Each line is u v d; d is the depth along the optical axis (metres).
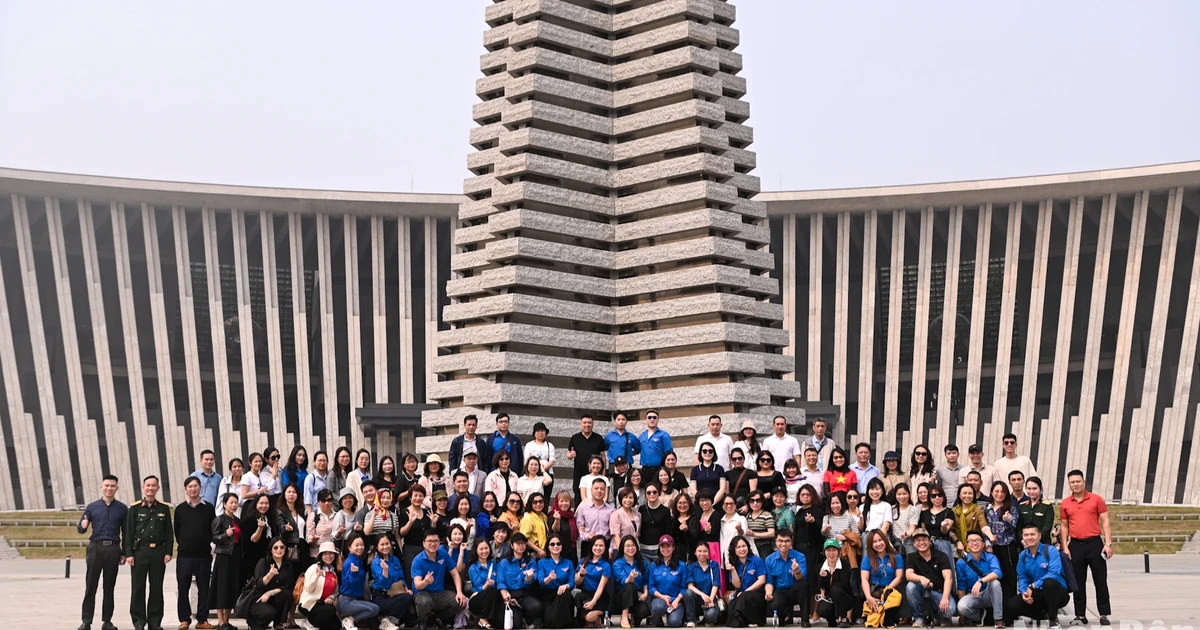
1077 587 18.50
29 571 39.09
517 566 18.62
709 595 18.97
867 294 63.56
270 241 62.84
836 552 18.45
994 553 18.41
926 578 18.12
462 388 24.84
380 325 63.66
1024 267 67.00
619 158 25.84
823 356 66.50
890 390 63.12
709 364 24.34
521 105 25.19
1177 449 59.81
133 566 18.70
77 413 60.44
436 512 19.27
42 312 65.50
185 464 61.62
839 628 18.38
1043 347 68.31
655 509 19.36
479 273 25.70
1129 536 49.62
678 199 25.02
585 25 26.14
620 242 25.70
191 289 62.03
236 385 68.50
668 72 25.77
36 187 58.78
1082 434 61.19
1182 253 65.12
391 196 62.31
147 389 67.81
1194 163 58.12
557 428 24.20
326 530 18.66
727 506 19.09
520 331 24.36
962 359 67.31
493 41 26.33
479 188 25.95
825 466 21.00
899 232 63.31
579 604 18.75
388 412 61.53
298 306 62.84
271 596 18.09
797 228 65.50
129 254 65.00
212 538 18.67
